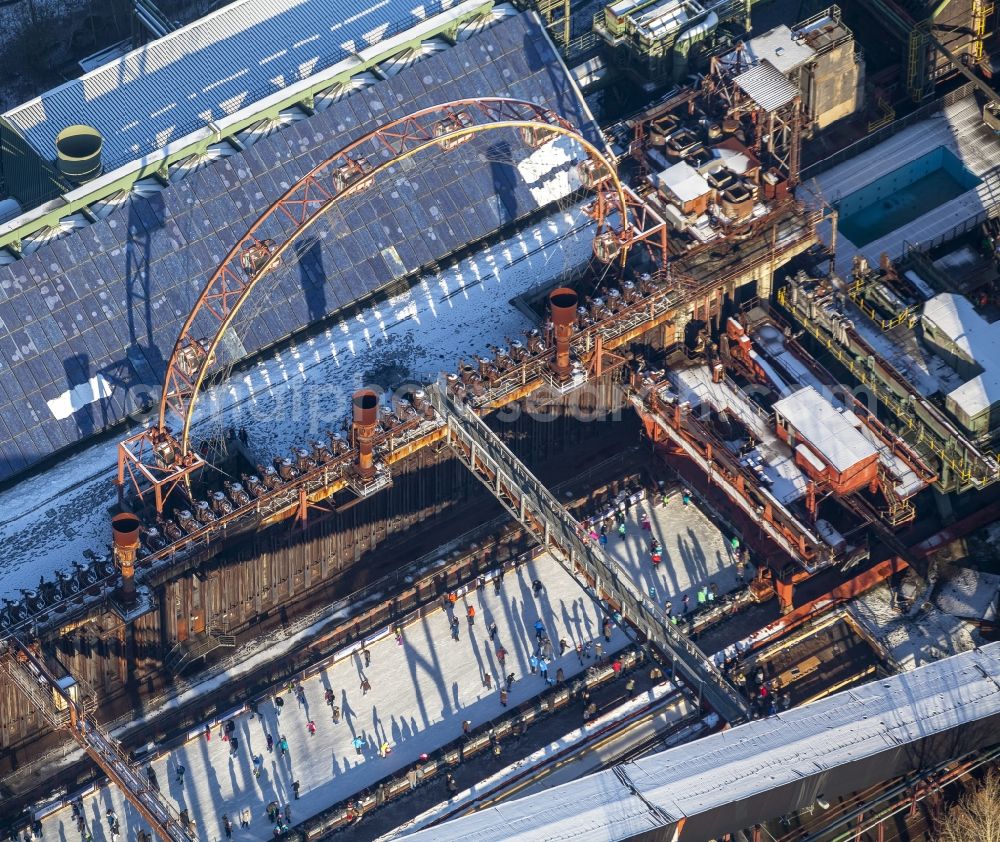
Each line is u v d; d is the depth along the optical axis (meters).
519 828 156.88
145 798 167.25
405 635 183.88
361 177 173.75
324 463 180.12
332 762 176.25
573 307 180.00
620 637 182.50
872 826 167.38
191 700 179.75
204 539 178.38
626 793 158.75
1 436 187.88
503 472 180.12
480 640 183.00
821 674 179.12
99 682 179.38
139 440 181.38
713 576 186.00
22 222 193.12
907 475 183.12
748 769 159.62
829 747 160.75
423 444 182.62
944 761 163.88
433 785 174.25
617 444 193.62
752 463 182.62
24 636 174.88
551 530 178.25
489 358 193.25
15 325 190.75
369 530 186.88
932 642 179.50
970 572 184.00
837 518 185.00
